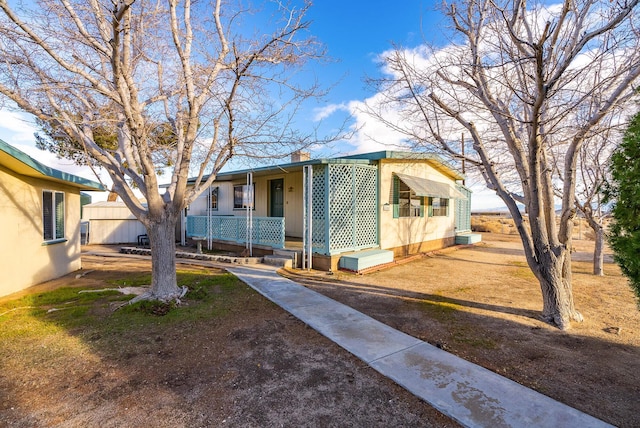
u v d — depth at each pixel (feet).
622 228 11.25
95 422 9.66
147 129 20.22
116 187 21.01
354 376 12.55
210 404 10.64
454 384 11.92
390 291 25.67
